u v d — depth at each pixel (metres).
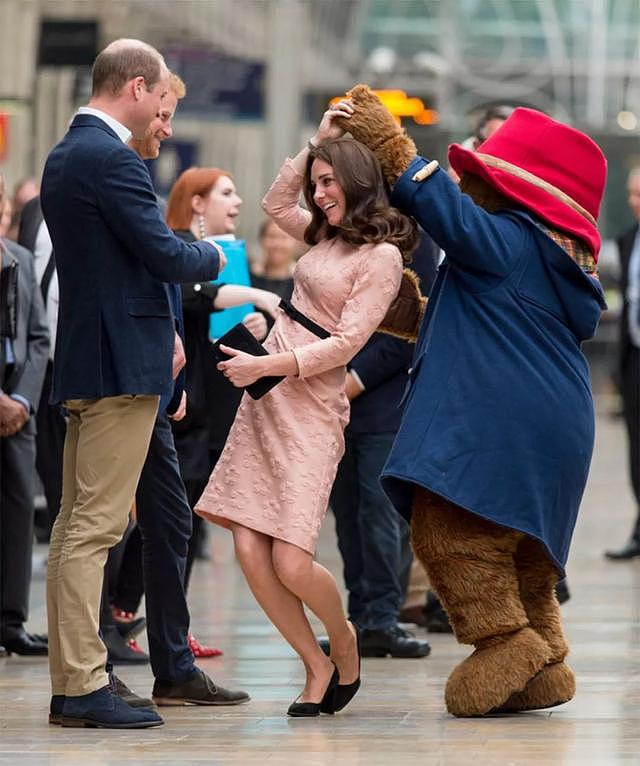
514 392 8.68
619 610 13.61
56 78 28.17
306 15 39.41
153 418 8.73
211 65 38.00
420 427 8.66
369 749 8.12
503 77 46.81
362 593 11.88
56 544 8.92
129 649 11.26
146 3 33.59
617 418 39.28
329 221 8.95
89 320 8.58
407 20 46.56
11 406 11.40
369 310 8.76
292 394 8.87
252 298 10.90
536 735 8.44
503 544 8.82
